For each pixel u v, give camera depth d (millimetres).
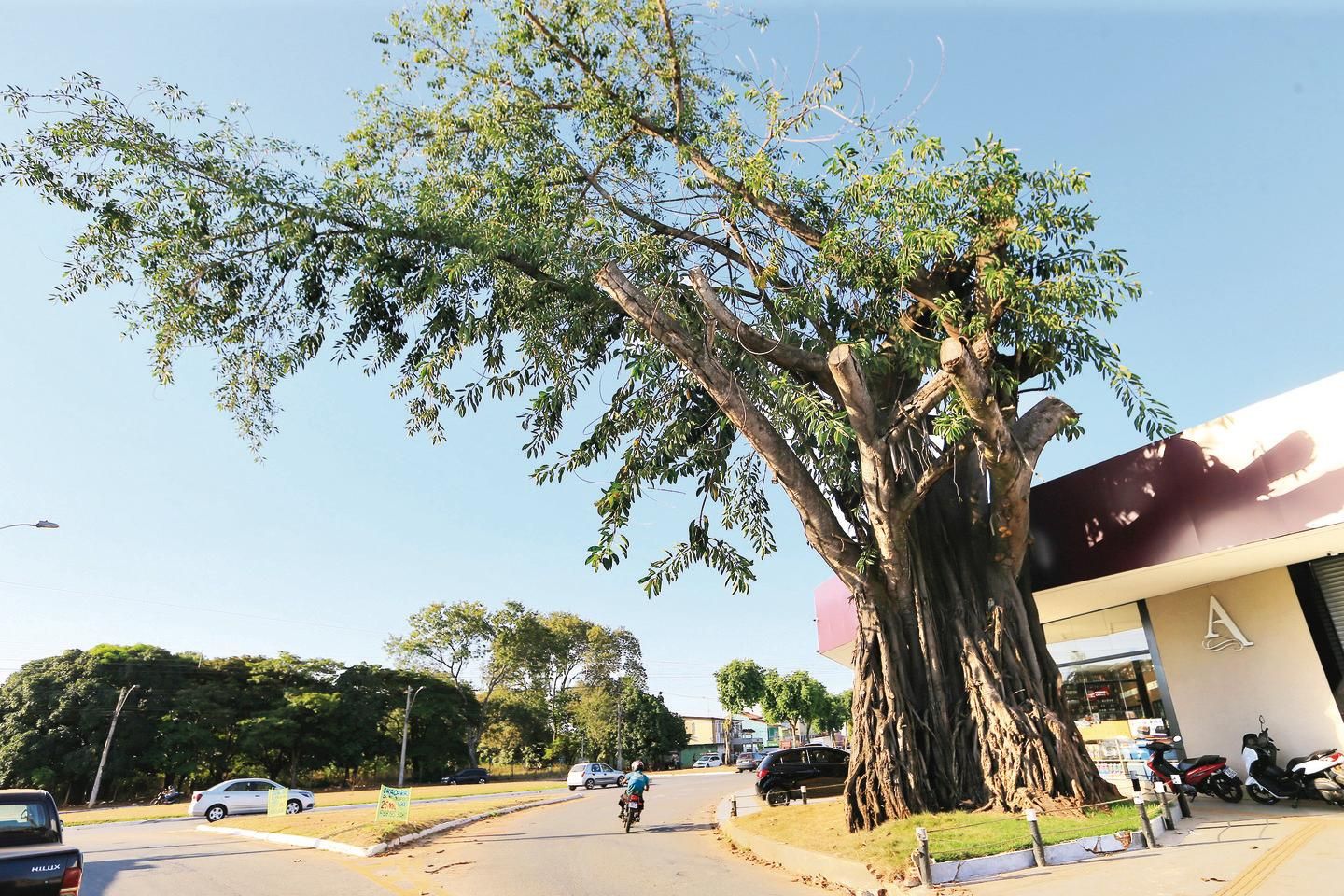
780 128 13164
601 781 42531
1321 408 10008
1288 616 13195
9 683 43812
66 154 11477
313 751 51562
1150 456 12234
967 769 11320
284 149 12594
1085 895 6930
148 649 47812
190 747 45938
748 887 9344
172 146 12000
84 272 12617
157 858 14031
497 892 9453
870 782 11289
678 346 11328
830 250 12016
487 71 15203
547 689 73938
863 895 8266
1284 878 6945
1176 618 15008
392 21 14695
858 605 12328
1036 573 14164
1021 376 12203
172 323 13367
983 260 11359
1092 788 10734
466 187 14422
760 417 11469
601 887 9625
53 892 7184
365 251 13016
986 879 7934
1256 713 13523
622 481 12203
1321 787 10914
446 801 29125
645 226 15055
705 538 12203
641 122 15141
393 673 58875
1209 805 12008
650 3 14375
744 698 77250
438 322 14180
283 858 13500
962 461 13234
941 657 12141
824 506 11750
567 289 13344
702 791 31766
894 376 13469
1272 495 10445
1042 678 11922
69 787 42781
